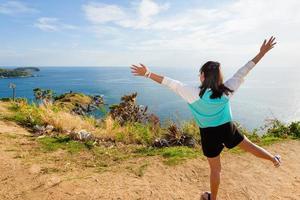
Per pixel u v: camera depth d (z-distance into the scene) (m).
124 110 11.18
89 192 4.55
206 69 3.49
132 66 3.65
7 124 8.71
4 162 5.64
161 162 5.93
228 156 6.34
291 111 86.38
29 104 12.28
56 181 4.92
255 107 97.69
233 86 3.60
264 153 3.69
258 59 3.77
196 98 3.52
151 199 4.45
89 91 154.38
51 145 7.01
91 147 7.05
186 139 7.62
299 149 7.00
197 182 5.11
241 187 4.94
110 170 5.54
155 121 9.05
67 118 9.17
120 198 4.42
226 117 3.54
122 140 7.87
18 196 4.39
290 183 5.14
